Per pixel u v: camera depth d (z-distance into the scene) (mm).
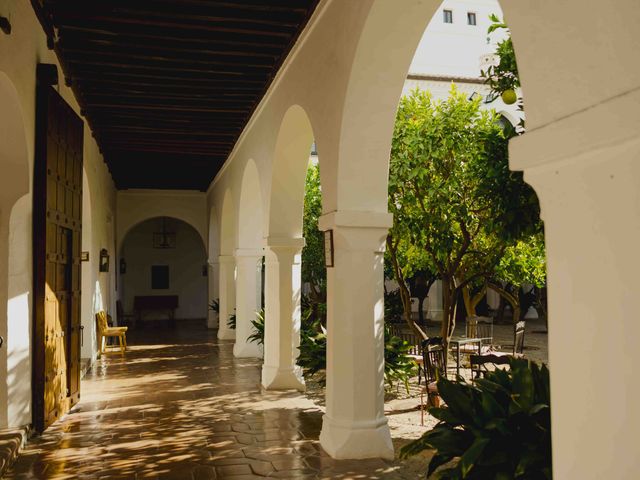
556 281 2330
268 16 6148
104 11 6000
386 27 4777
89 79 8102
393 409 8008
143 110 9789
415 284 20047
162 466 5535
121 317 19344
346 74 5234
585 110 2139
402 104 7828
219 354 13141
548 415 3814
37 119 6148
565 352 2283
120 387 9414
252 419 7309
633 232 1996
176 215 19672
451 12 19516
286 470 5395
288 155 8320
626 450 2020
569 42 2227
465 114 7434
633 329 1994
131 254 23422
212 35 6629
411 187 7691
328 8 5742
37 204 6148
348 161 5492
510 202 5465
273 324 9141
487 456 3607
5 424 6039
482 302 23938
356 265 5656
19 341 6055
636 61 1946
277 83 7961
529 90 2467
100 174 13102
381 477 5199
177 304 22656
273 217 8773
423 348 7430
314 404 8148
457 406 4117
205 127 10820
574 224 2244
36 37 6121
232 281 15867
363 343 5695
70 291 7559
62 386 7285
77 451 5961
